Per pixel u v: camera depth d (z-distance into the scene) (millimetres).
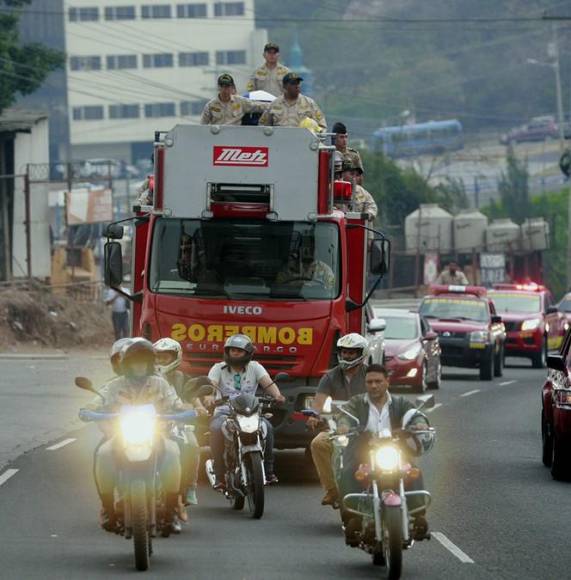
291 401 39875
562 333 108562
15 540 29094
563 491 38125
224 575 25562
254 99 47875
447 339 86750
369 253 41438
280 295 40125
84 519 32000
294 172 40469
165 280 40438
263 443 33906
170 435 28016
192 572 25828
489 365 86750
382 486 25406
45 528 30703
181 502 30234
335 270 40438
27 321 95812
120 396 26672
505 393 75188
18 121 113750
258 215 40406
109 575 25359
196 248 40469
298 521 32438
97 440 48219
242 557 27547
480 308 90250
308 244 40438
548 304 109562
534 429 56000
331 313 40125
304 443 40000
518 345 102688
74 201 117500
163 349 32906
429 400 26859
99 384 69375
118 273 40844
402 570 26391
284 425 39812
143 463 25406
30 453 44469
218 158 40469
